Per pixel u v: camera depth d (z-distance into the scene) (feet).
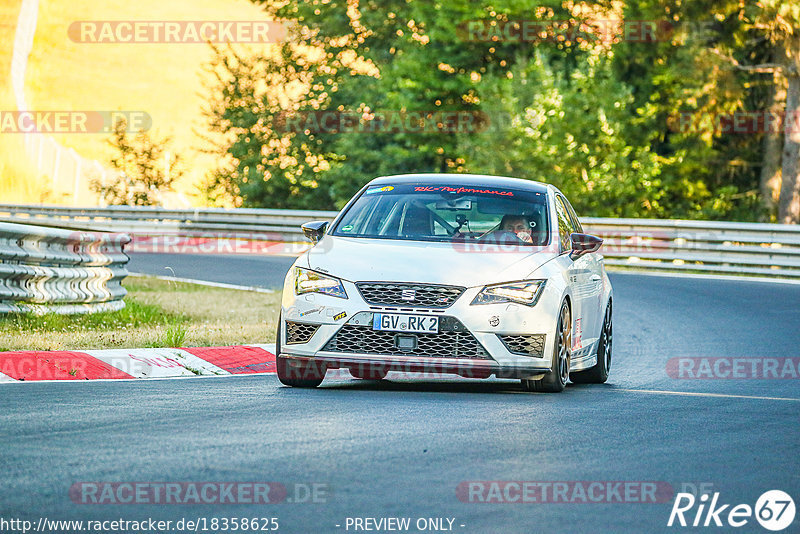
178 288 236.02
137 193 559.38
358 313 106.11
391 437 81.71
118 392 103.60
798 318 196.03
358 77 531.91
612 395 112.57
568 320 113.70
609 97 418.92
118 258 176.35
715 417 97.55
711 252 301.63
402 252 110.01
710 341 166.20
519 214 118.83
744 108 424.46
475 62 478.59
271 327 167.12
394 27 536.01
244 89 565.94
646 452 79.25
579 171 419.54
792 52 384.88
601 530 58.18
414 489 65.41
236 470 69.05
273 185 549.13
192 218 406.82
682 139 426.51
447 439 81.61
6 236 145.18
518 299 107.04
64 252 159.63
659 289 248.52
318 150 551.18
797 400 111.65
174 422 86.12
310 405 97.14
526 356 107.24
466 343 105.81
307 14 551.18
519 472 70.90
